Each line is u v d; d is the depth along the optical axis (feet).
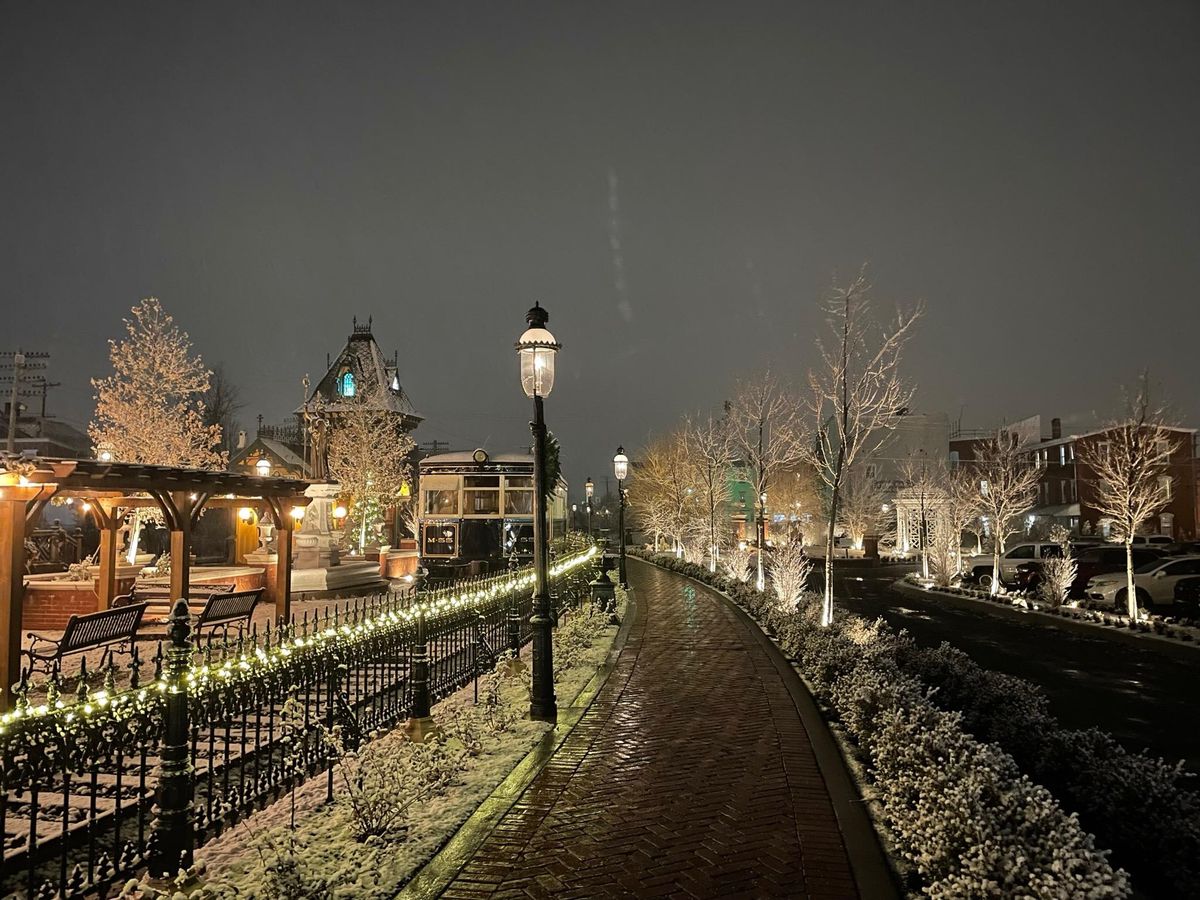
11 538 30.12
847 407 45.19
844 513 152.05
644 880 15.57
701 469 101.86
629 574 105.19
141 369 91.61
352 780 19.26
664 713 29.01
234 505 52.60
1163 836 16.14
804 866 16.08
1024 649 49.90
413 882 15.44
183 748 15.80
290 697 22.76
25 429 156.87
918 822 15.51
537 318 31.04
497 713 26.96
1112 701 34.91
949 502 104.32
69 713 15.61
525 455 88.53
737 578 76.74
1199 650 45.88
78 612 51.78
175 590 44.21
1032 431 169.89
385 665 29.37
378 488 138.10
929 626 61.36
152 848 15.66
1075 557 81.00
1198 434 124.98
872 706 23.20
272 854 16.05
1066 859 12.30
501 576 45.42
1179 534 123.13
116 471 36.09
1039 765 20.45
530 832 17.94
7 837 17.53
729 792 20.45
